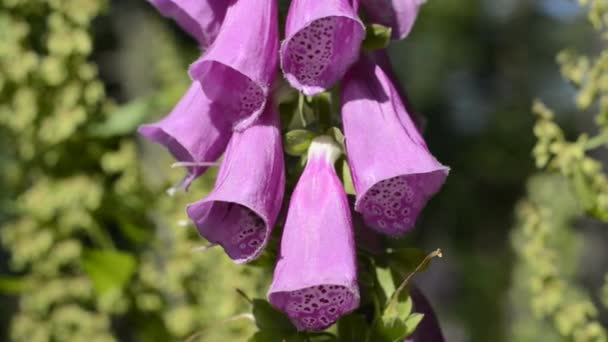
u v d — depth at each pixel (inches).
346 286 18.2
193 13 19.6
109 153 30.3
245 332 27.0
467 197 122.7
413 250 19.7
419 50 127.7
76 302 30.7
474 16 129.6
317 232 18.7
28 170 31.0
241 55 18.8
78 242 30.5
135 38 45.7
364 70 19.4
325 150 19.3
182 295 29.5
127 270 29.0
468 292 100.9
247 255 18.9
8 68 29.8
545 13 135.1
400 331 19.1
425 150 18.9
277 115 19.5
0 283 30.4
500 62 134.2
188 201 29.3
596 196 23.6
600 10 23.7
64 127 29.6
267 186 19.0
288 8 19.9
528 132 127.8
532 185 37.7
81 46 29.6
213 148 19.7
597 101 25.3
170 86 34.1
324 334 19.8
